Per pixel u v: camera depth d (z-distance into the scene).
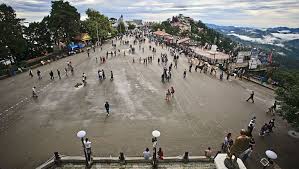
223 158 9.21
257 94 28.84
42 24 54.69
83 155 15.77
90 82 31.58
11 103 24.45
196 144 17.39
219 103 25.42
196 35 122.12
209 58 45.81
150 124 20.22
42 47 55.47
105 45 66.75
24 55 50.78
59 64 42.22
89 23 68.50
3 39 39.34
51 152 16.12
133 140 17.70
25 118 21.11
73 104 24.23
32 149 16.45
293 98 15.73
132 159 14.63
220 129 19.75
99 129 19.22
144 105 24.22
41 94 27.09
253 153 16.52
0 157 15.61
